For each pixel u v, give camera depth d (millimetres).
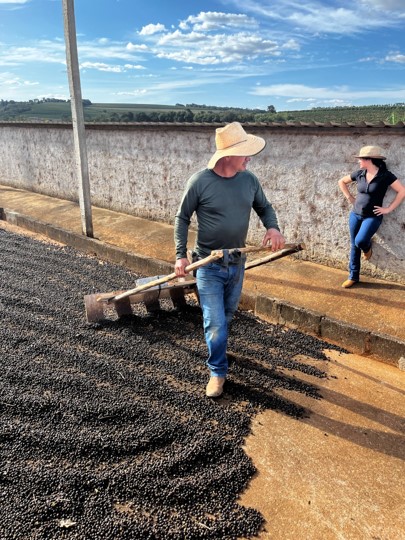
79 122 7742
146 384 3963
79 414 3502
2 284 6242
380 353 4582
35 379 3943
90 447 3152
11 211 10203
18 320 5121
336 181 6320
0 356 4332
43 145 12164
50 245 8484
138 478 2920
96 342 4703
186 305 5566
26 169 13102
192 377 4125
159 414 3562
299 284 6004
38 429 3322
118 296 4895
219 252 3438
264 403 3805
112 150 9984
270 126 6770
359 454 3271
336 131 6098
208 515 2730
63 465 3016
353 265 5750
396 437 3459
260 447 3318
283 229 7164
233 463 3131
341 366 4465
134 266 7207
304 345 4824
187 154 8438
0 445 3164
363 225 5453
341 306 5324
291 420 3623
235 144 3348
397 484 3008
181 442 3283
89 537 2531
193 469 3064
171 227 8938
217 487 2926
